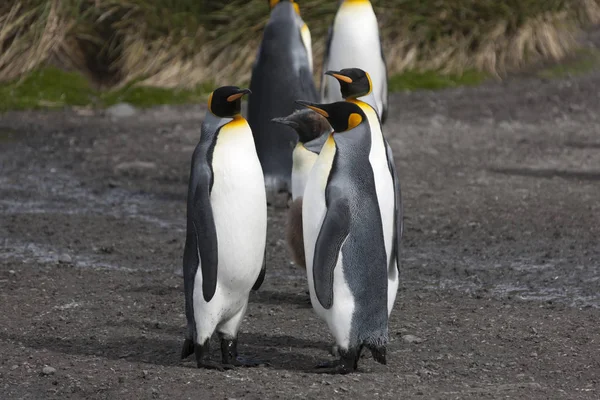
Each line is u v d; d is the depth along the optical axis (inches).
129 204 896.9
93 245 749.9
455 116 1353.3
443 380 461.1
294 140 852.0
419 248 741.3
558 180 984.9
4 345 510.0
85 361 482.6
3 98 1411.2
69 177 1006.4
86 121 1322.6
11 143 1180.5
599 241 752.3
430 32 1620.3
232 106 455.2
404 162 1077.8
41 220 824.3
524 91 1496.1
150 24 1569.9
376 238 446.6
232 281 458.0
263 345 520.7
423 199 900.6
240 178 450.0
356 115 447.5
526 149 1151.0
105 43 1565.0
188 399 423.5
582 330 544.7
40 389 440.1
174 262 709.3
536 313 581.0
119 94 1464.1
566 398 434.6
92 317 568.4
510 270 679.1
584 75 1581.0
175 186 973.2
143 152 1131.3
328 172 445.4
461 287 641.0
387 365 485.7
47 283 641.0
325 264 434.6
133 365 475.8
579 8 1818.4
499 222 815.7
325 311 451.2
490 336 535.8
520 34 1638.8
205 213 444.5
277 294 625.9
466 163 1073.5
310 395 428.1
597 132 1253.1
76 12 1558.8
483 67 1589.6
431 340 529.7
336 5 1566.2
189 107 1422.2
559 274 667.4
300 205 561.6
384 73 852.0
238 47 1551.4
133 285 642.8
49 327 546.3
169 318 570.9
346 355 458.0
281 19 854.5
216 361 482.3
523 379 464.8
